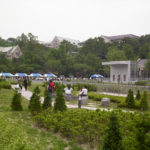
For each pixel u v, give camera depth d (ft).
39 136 22.03
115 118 15.35
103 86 81.71
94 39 291.79
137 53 245.65
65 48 274.77
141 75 179.42
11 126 23.25
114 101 52.34
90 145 20.01
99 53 268.62
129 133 19.25
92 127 21.86
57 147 18.90
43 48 321.32
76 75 227.40
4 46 349.82
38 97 33.22
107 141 14.85
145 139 13.26
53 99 55.98
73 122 23.41
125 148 14.79
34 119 27.40
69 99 54.08
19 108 36.63
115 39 367.25
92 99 58.23
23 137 19.12
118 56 197.16
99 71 222.28
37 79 193.26
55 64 218.38
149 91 66.33
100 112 27.20
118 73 146.20
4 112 33.53
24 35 346.95
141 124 13.84
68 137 22.54
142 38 274.36
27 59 228.02
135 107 43.60
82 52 277.85
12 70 208.33
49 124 24.56
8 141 17.51
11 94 62.13
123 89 73.26
